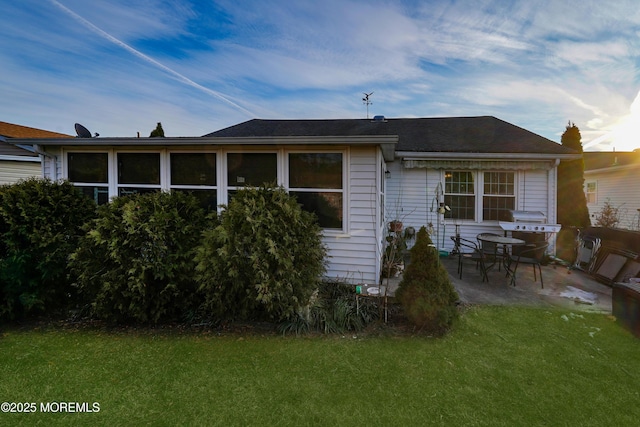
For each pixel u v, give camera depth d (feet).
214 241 11.03
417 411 6.89
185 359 9.14
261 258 10.75
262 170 15.99
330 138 14.32
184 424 6.48
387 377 8.23
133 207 11.57
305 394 7.50
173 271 11.38
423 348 9.82
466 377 8.22
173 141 15.29
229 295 10.98
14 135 41.16
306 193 15.74
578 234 21.20
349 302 12.76
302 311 11.44
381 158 16.69
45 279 11.88
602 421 6.57
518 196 23.99
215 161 16.26
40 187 12.39
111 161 16.83
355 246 15.49
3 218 11.63
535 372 8.45
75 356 9.27
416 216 25.41
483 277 17.52
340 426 6.44
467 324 11.62
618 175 42.70
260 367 8.72
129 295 10.94
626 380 8.06
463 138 26.45
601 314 12.50
